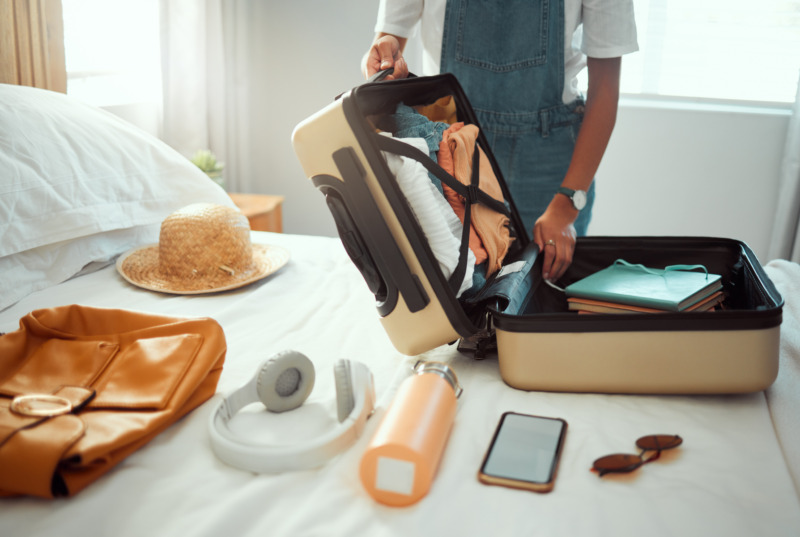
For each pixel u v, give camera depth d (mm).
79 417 711
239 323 1124
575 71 1456
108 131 1438
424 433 665
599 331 844
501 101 1456
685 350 836
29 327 873
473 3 1395
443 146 1058
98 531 621
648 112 2543
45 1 1674
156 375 800
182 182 1526
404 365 946
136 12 2309
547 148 1490
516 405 850
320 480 693
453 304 887
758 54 2512
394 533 613
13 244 1168
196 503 656
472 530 623
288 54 2807
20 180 1190
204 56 2410
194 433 781
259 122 2896
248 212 2113
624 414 825
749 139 2498
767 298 923
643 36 2576
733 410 838
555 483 686
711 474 701
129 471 703
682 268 1198
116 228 1353
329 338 1061
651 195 2633
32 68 1651
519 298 998
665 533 613
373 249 891
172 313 1160
